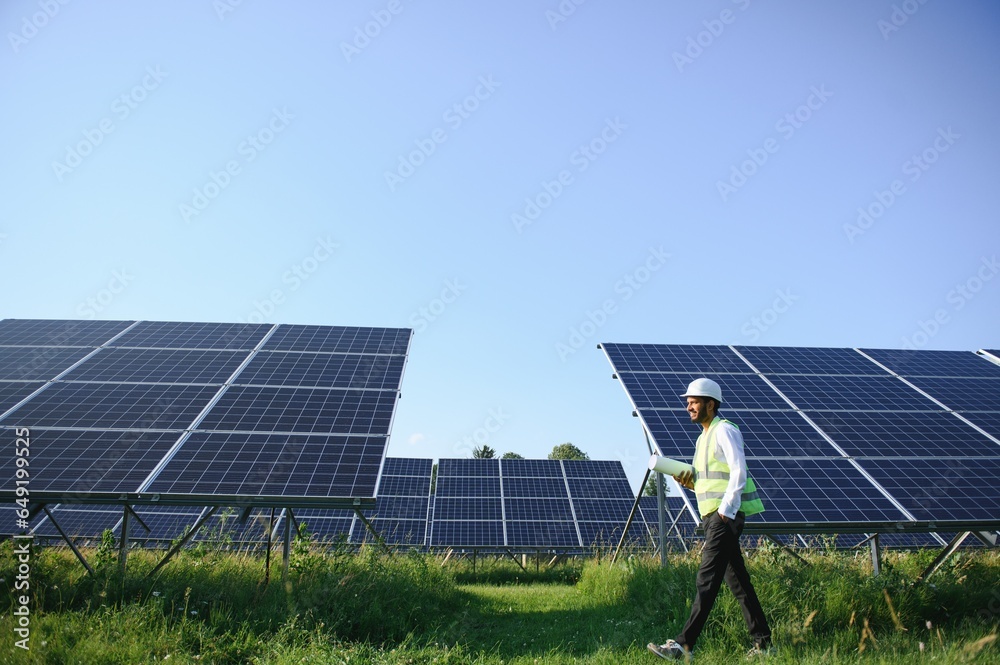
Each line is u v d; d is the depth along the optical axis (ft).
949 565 33.01
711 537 23.16
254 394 44.60
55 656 21.63
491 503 87.30
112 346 51.31
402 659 22.89
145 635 23.98
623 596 37.96
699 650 23.66
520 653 25.82
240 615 27.58
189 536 33.27
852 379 54.95
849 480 39.01
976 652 21.25
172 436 38.45
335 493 33.99
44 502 32.50
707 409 24.95
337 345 54.34
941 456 42.01
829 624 26.58
